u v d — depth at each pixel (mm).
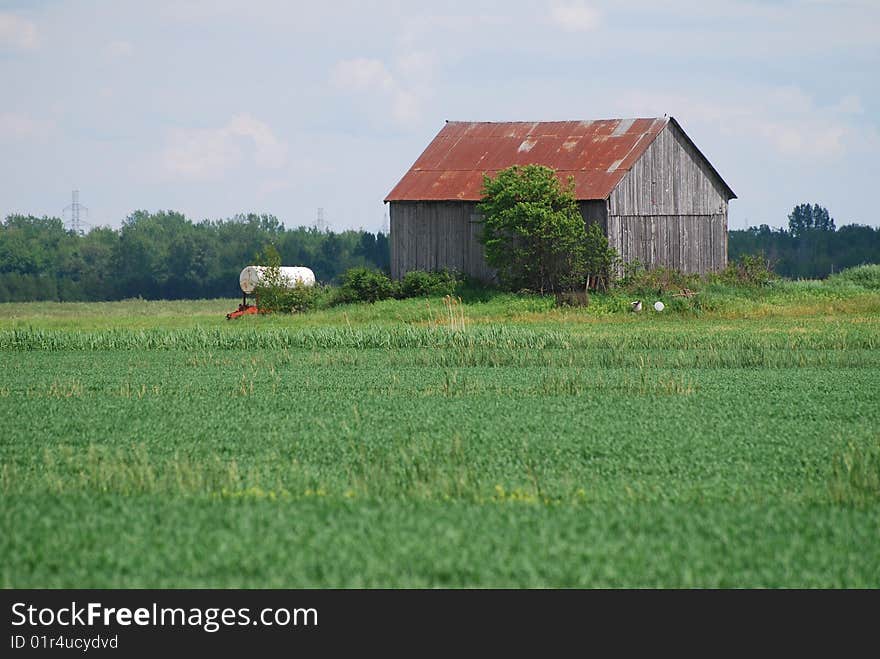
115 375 139875
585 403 111312
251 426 98375
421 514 61875
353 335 173875
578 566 54125
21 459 83500
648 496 67562
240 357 161125
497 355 150750
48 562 54375
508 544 56531
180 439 91750
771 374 134625
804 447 85188
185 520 60438
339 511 62438
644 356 149750
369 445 87375
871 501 66188
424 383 129375
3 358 162750
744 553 55938
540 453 83250
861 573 53719
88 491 70000
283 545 56344
